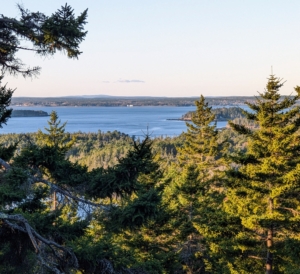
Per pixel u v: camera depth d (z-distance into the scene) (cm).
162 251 1895
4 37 796
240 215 1691
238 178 1700
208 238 1778
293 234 1553
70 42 739
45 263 703
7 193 680
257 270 1698
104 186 787
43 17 723
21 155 858
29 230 693
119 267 821
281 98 1689
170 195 2488
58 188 820
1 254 765
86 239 850
